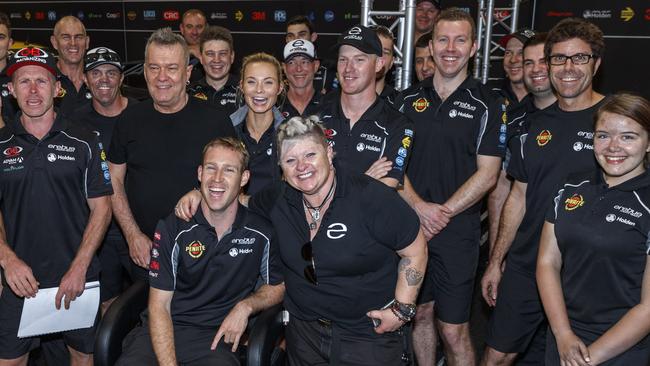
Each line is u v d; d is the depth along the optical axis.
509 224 2.65
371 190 1.96
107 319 2.22
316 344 2.14
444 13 2.74
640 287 1.88
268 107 2.74
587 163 2.36
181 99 2.63
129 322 2.32
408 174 2.84
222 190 2.16
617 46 5.66
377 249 2.00
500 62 6.19
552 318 2.04
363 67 2.44
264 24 7.07
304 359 2.17
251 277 2.33
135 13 7.68
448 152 2.74
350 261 1.99
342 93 2.57
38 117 2.44
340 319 2.09
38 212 2.45
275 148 2.68
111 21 7.83
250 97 2.72
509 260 2.59
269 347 2.13
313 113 2.68
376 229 1.96
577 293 1.99
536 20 5.98
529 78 3.02
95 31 7.97
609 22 5.66
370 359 2.08
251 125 2.84
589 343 1.99
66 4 8.05
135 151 2.64
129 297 2.33
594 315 1.97
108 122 3.22
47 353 2.87
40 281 2.50
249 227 2.27
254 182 2.78
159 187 2.61
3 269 2.43
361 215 1.96
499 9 5.65
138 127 2.64
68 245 2.53
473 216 2.81
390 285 2.07
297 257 2.07
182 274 2.28
